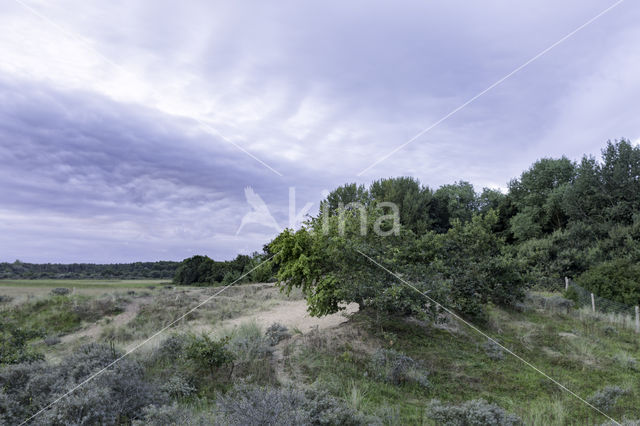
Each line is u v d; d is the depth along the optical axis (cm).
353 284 973
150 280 3469
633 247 2306
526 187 3759
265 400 501
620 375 842
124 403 562
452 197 4138
